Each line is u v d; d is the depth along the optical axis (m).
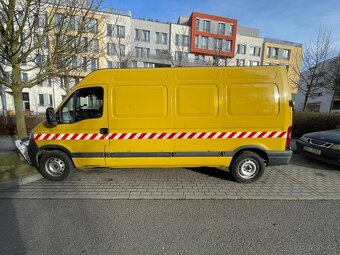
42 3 5.26
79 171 5.36
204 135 4.43
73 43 5.92
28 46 5.57
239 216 3.40
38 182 4.69
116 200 3.91
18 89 5.67
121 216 3.38
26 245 2.71
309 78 19.64
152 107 4.40
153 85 4.38
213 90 4.36
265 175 5.22
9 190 4.29
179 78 4.38
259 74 4.35
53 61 5.63
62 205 3.72
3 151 7.31
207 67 4.40
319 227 3.11
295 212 3.53
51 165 4.72
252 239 2.84
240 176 4.61
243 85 4.34
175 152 4.48
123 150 4.51
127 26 36.09
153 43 39.88
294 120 11.10
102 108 4.45
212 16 40.81
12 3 4.64
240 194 4.17
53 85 34.75
